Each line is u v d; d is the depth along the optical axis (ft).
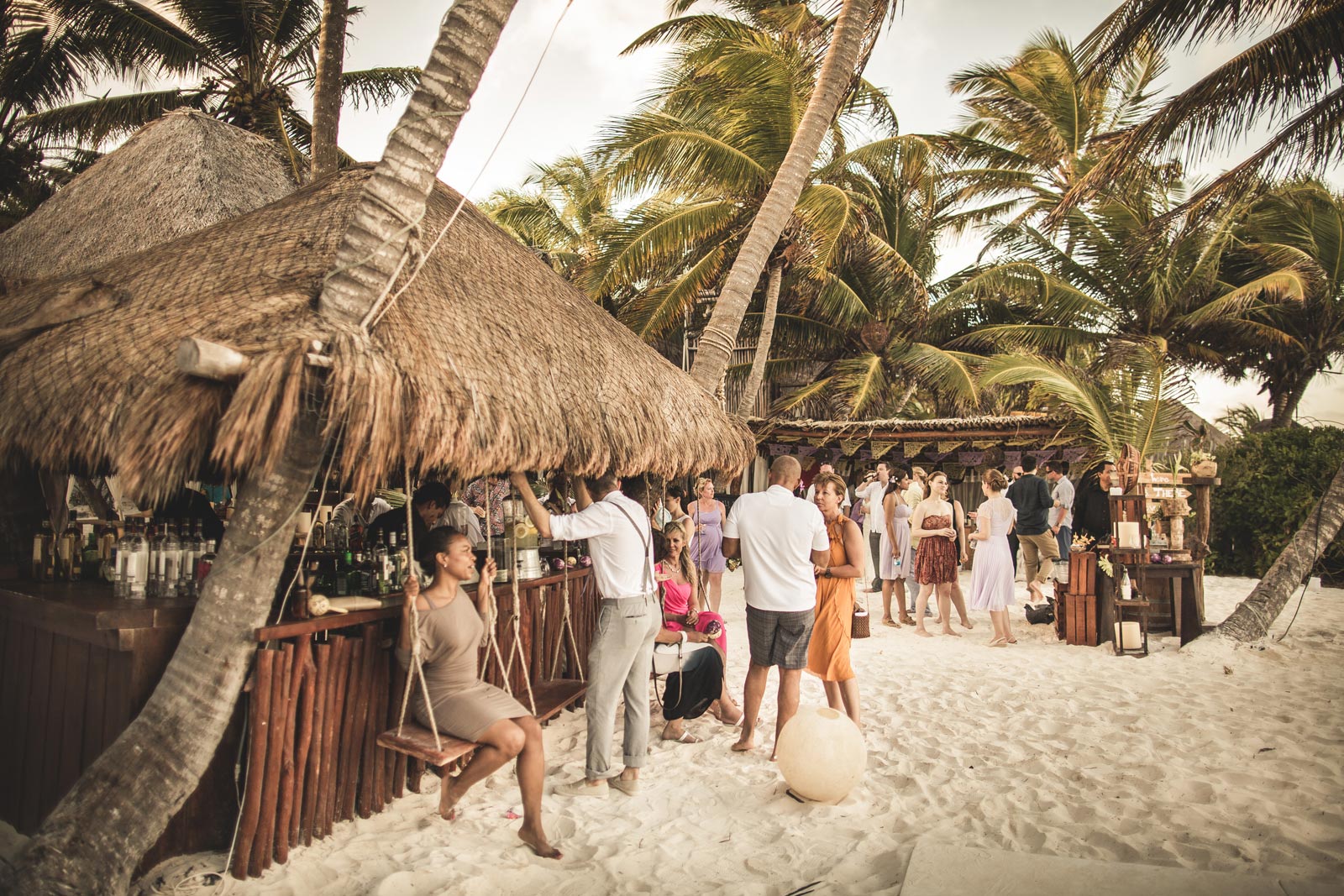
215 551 14.25
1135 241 38.68
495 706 12.31
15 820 12.91
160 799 10.20
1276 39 27.91
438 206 16.40
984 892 10.58
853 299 58.18
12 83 52.65
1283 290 54.80
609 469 14.73
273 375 9.25
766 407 69.36
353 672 12.86
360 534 17.97
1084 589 26.76
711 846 12.58
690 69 51.90
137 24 48.91
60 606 11.94
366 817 13.20
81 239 23.22
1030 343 62.44
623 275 47.03
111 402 10.22
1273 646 25.39
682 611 18.40
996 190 66.44
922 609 28.73
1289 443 45.60
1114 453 32.86
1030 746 16.85
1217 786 14.38
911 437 47.98
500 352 13.06
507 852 12.19
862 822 13.41
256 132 46.83
